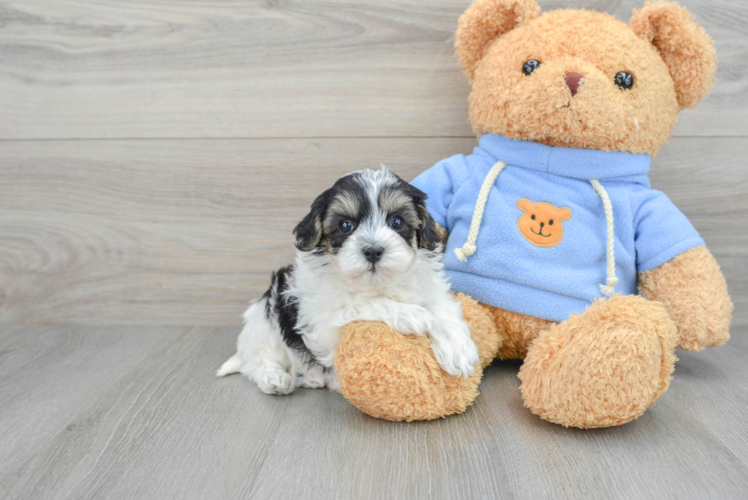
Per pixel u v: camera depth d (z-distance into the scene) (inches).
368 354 63.1
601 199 77.4
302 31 93.3
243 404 71.7
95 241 100.6
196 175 98.0
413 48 93.0
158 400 72.7
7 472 55.9
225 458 58.0
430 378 64.5
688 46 76.1
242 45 94.0
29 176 99.1
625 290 78.5
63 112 97.0
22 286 101.7
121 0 93.4
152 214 99.4
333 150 96.4
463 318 73.5
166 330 100.8
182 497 51.5
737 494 50.8
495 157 81.2
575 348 62.0
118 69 95.4
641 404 60.6
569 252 75.6
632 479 53.2
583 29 75.0
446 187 83.2
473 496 50.9
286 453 58.8
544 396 63.3
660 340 61.7
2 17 94.3
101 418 67.5
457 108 94.5
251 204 98.5
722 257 96.0
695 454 57.5
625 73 73.6
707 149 93.1
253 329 80.7
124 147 97.6
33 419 67.2
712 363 83.5
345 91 94.7
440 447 59.4
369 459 57.2
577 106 71.1
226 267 100.4
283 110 95.6
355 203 66.9
